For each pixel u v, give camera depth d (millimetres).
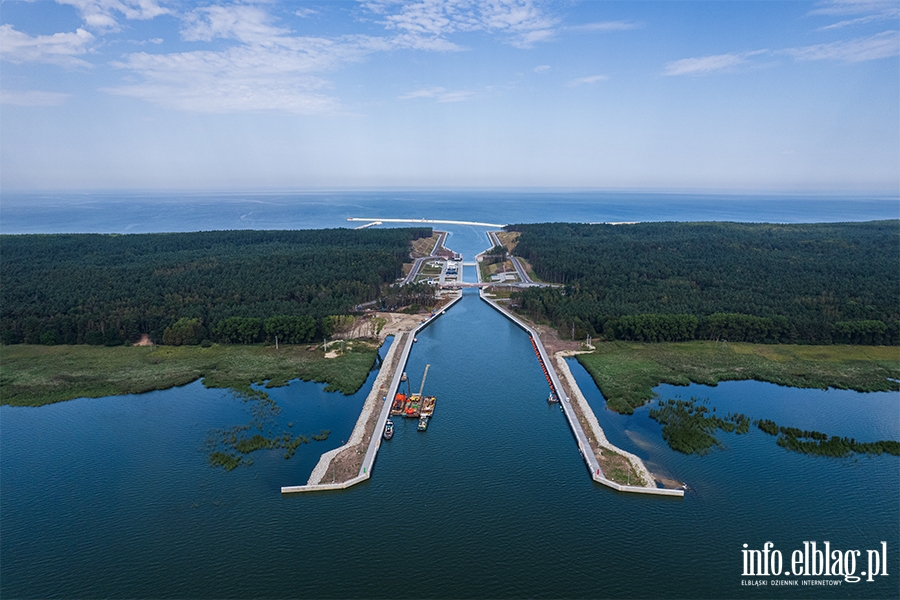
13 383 158750
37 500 103375
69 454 120062
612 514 99812
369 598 80000
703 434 128250
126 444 124438
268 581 83250
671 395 153500
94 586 82062
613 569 86062
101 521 97125
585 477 112312
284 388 158375
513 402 151375
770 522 97500
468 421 138875
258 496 104750
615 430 132250
